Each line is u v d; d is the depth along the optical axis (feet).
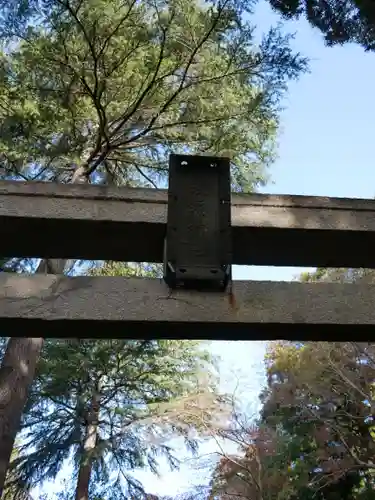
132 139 15.56
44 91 14.11
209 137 15.79
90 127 17.02
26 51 13.84
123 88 14.92
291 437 27.27
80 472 28.48
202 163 5.48
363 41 11.64
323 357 27.14
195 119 15.66
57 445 29.68
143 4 14.24
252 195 5.67
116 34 13.79
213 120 15.38
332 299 4.96
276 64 13.99
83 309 4.62
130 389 30.48
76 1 13.28
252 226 5.42
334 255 5.83
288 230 5.49
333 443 25.72
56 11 12.87
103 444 27.89
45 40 13.57
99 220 5.20
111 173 18.53
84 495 27.76
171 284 4.79
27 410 29.78
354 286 5.10
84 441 29.12
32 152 14.67
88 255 5.59
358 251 5.79
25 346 13.06
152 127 16.21
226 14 12.94
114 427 30.35
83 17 13.38
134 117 16.47
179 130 16.22
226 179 5.37
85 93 14.52
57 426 30.66
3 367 12.50
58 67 14.15
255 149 17.20
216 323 4.65
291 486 24.84
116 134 16.62
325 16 11.57
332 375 26.68
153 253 5.57
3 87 13.97
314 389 26.78
